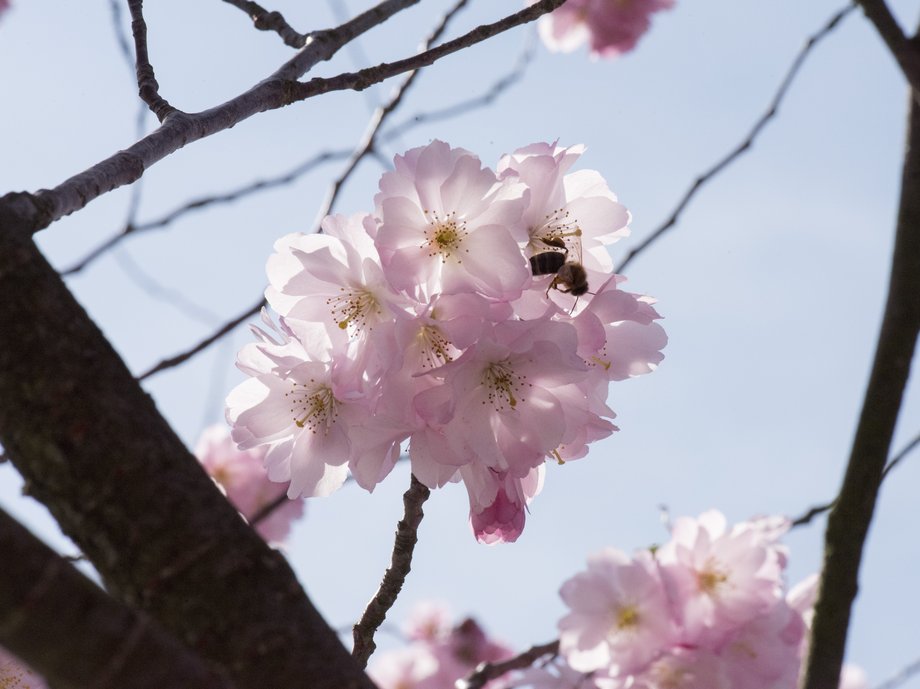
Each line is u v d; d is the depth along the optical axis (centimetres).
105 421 53
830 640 62
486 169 62
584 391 64
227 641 53
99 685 50
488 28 68
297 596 53
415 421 62
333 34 72
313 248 63
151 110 66
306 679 53
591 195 66
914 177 62
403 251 62
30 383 53
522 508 64
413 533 65
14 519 50
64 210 59
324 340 64
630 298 63
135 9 69
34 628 50
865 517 62
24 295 54
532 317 63
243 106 67
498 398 62
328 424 64
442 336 62
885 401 62
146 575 53
